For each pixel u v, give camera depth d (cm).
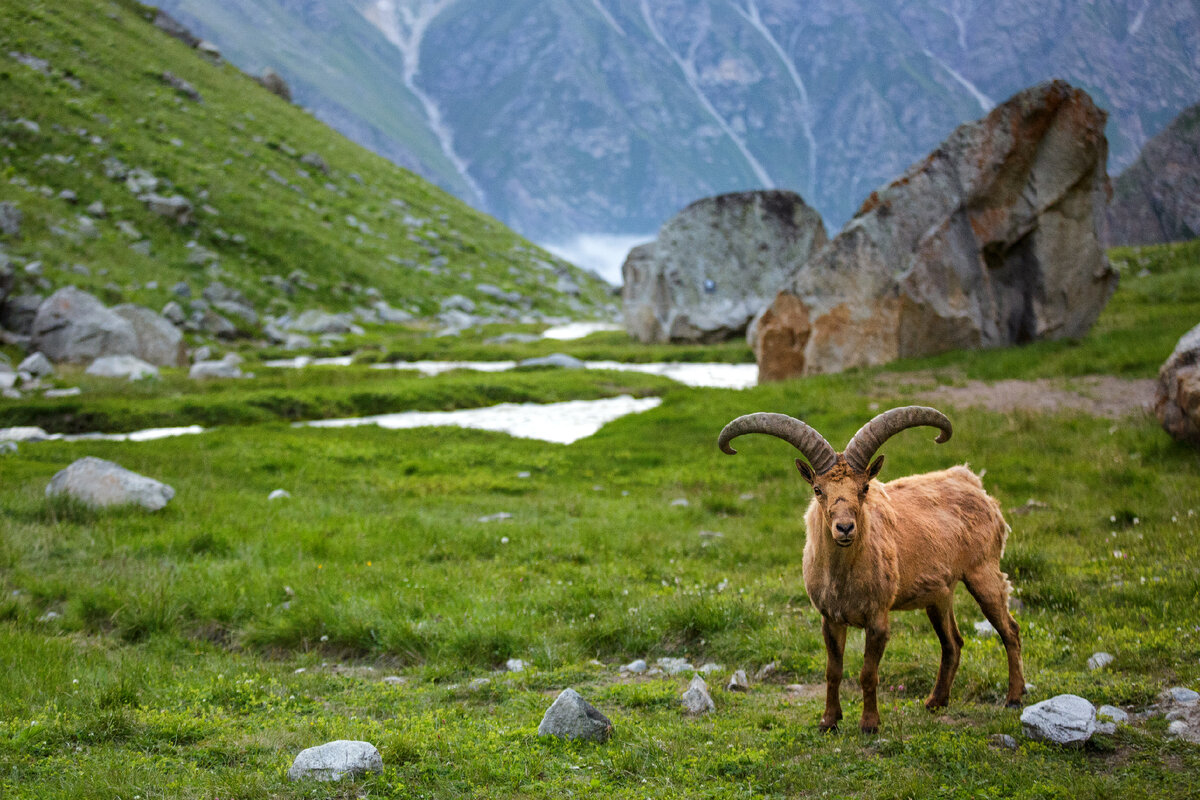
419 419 2577
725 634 873
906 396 2042
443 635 884
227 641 934
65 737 629
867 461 593
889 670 752
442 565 1148
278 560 1141
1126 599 862
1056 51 17838
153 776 557
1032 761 543
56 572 1098
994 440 1634
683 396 2517
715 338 4134
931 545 652
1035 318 2475
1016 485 1374
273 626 923
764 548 1182
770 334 2739
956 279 2472
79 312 3478
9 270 3581
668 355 3766
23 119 5338
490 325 5453
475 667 830
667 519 1387
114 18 7881
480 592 1005
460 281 6412
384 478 1753
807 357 2647
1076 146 2423
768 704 701
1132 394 1833
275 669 830
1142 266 3612
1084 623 809
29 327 3541
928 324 2483
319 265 5628
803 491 1530
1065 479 1377
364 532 1280
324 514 1409
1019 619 852
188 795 530
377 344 4456
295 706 720
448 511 1486
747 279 4219
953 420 1786
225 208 5691
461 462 1919
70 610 967
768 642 834
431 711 699
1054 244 2469
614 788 543
